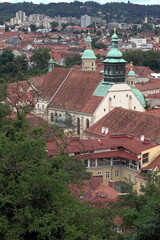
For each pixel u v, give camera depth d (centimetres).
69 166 15775
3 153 12288
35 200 12006
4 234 11150
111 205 16525
